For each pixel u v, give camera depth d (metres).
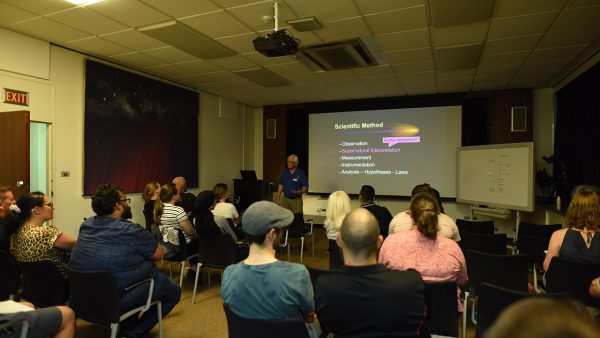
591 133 4.62
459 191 6.18
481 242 3.14
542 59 4.62
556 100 6.06
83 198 4.41
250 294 1.46
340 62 4.79
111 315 1.99
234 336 1.42
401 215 2.90
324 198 7.44
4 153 3.54
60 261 2.44
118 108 4.85
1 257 2.36
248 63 4.87
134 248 2.23
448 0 2.98
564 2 3.03
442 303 1.79
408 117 6.79
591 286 1.93
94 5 3.13
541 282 3.08
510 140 6.31
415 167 6.75
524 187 5.03
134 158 5.09
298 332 1.29
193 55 4.53
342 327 1.35
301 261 4.83
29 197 2.43
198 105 6.45
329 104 7.39
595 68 4.48
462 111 6.45
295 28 3.62
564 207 5.03
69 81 4.25
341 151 7.29
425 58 4.60
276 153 8.01
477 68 5.05
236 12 3.29
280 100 7.48
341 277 1.37
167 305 2.56
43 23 3.51
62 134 4.18
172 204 3.72
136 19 3.43
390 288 1.31
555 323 0.43
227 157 7.27
